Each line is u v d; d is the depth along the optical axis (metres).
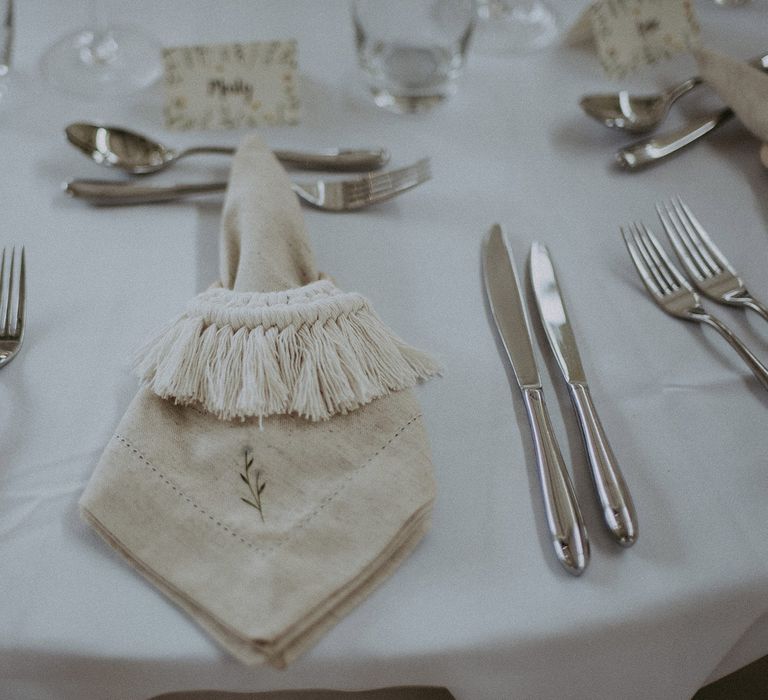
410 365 0.64
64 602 0.51
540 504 0.58
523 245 0.80
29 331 0.69
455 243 0.80
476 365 0.68
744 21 1.06
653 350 0.69
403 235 0.80
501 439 0.62
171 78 0.92
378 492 0.55
